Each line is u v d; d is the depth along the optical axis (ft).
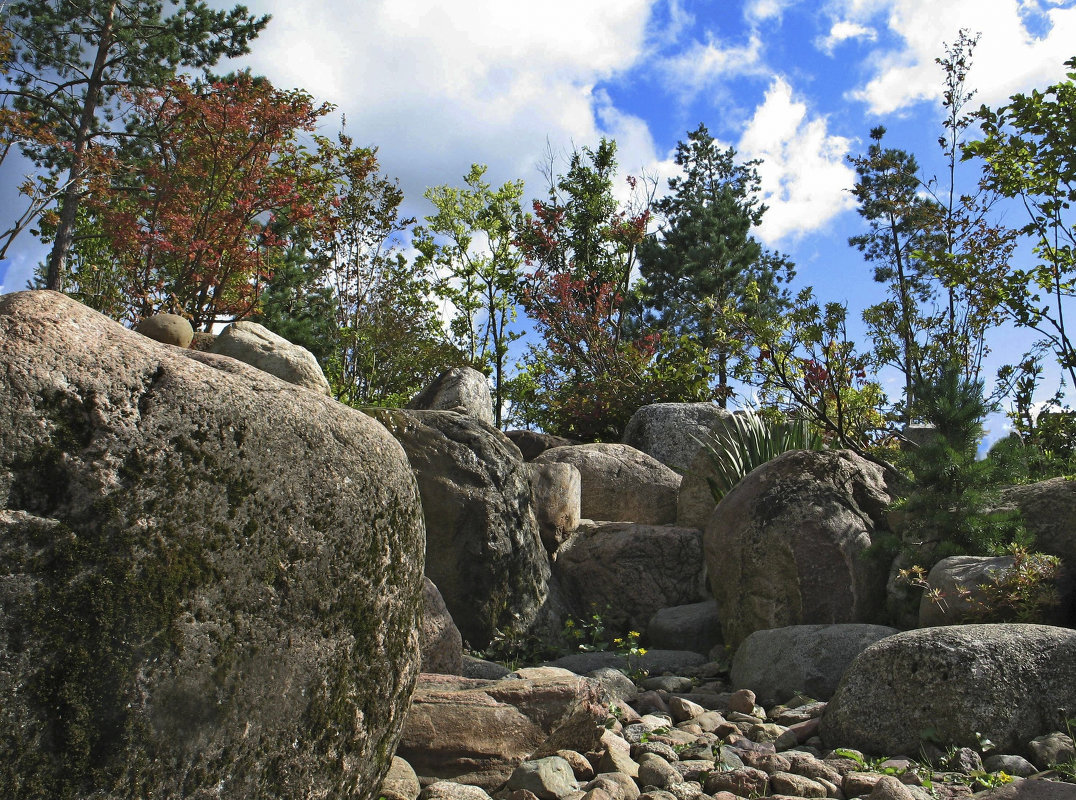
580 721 12.80
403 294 59.93
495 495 23.71
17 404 6.50
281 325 61.82
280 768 7.57
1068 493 19.03
